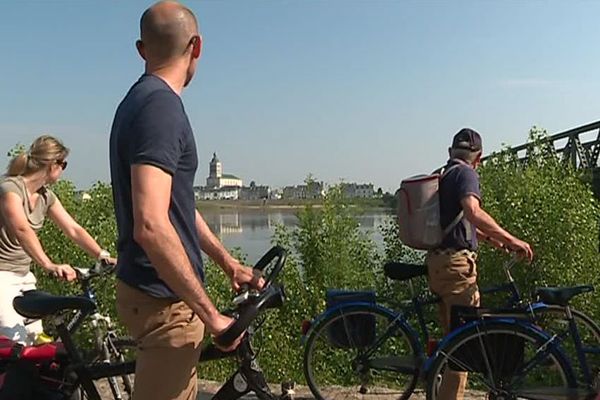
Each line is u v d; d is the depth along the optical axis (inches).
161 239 83.7
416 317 183.2
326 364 190.4
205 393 182.2
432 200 166.1
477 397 178.2
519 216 319.6
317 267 325.7
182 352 92.7
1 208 153.4
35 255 152.6
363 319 185.3
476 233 170.9
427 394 159.8
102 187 292.4
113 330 154.3
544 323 166.1
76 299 124.0
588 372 160.2
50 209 168.1
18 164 159.8
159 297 90.9
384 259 336.2
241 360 113.5
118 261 94.3
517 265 309.3
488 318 155.3
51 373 127.3
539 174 336.2
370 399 183.8
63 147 163.0
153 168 85.1
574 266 314.0
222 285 259.4
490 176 340.5
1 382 124.5
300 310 301.6
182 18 93.1
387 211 339.3
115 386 136.3
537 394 151.5
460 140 169.0
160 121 86.4
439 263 166.4
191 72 96.3
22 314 126.3
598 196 438.6
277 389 200.1
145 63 95.5
